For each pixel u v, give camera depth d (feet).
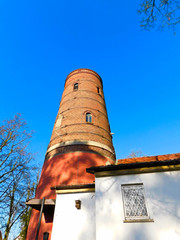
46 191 41.19
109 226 23.21
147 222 22.44
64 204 30.19
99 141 52.31
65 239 26.55
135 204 24.50
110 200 25.31
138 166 26.81
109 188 26.45
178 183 24.44
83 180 41.22
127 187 26.27
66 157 46.19
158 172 26.09
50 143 55.36
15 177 62.90
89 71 77.51
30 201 32.68
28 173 66.39
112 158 52.37
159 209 23.06
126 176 26.96
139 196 25.07
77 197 30.68
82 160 44.88
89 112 59.21
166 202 23.38
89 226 27.30
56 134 55.26
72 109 60.03
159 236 21.17
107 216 24.07
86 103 62.08
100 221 23.88
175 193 23.80
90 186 31.01
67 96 67.62
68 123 55.67
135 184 26.11
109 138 58.13
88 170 28.50
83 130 52.65
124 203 24.93
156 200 23.80
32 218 39.60
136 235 21.86
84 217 28.27
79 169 42.96
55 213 29.35
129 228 22.53
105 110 68.13
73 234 26.94
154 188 24.82
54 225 28.14
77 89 68.39
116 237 22.24
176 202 23.09
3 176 60.08
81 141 49.42
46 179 44.21
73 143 48.93
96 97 67.15
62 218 28.68
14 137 65.00
